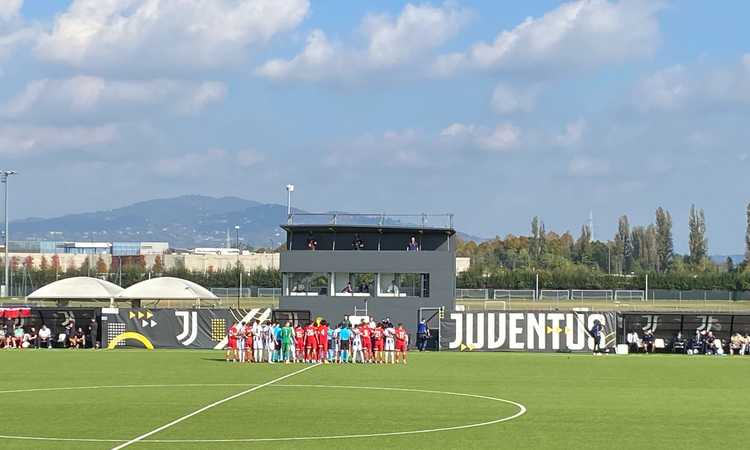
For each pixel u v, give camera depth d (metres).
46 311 81.69
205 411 36.34
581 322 78.19
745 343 76.56
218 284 158.88
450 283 82.75
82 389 44.84
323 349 64.31
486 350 78.81
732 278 153.00
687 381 50.44
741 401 40.66
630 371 57.25
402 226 85.50
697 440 29.62
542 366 61.22
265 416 34.91
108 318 80.44
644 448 28.16
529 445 28.61
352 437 30.00
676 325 78.62
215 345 79.31
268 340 64.00
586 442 29.17
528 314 78.62
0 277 190.12
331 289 83.38
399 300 82.56
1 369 57.00
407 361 65.81
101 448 27.78
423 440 29.47
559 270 194.38
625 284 155.25
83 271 192.00
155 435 30.25
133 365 60.53
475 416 35.19
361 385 47.12
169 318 79.88
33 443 28.67
